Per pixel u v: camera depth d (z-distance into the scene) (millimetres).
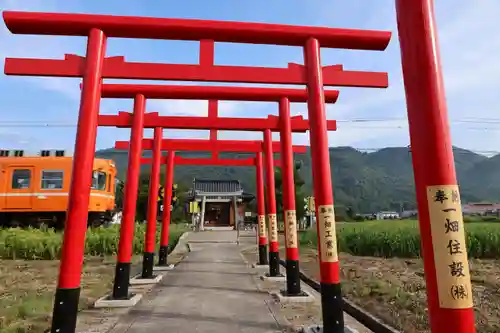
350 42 5785
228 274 10555
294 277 7461
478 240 12758
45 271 10953
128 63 5457
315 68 5625
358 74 6031
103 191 18109
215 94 8219
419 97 2709
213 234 28312
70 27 5246
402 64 2906
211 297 7430
